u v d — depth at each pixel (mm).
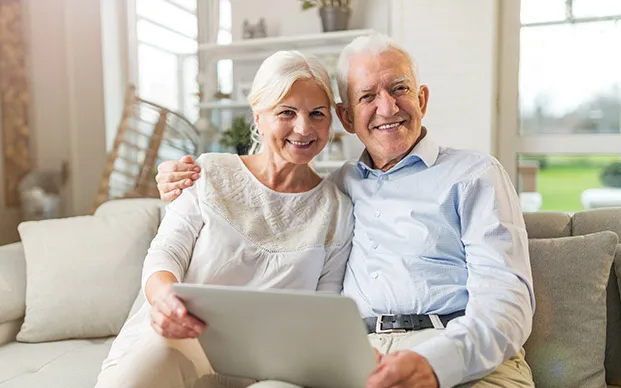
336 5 3049
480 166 1322
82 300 1820
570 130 2803
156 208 2084
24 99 3732
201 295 944
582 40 2744
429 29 2824
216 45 3297
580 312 1428
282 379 1043
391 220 1381
